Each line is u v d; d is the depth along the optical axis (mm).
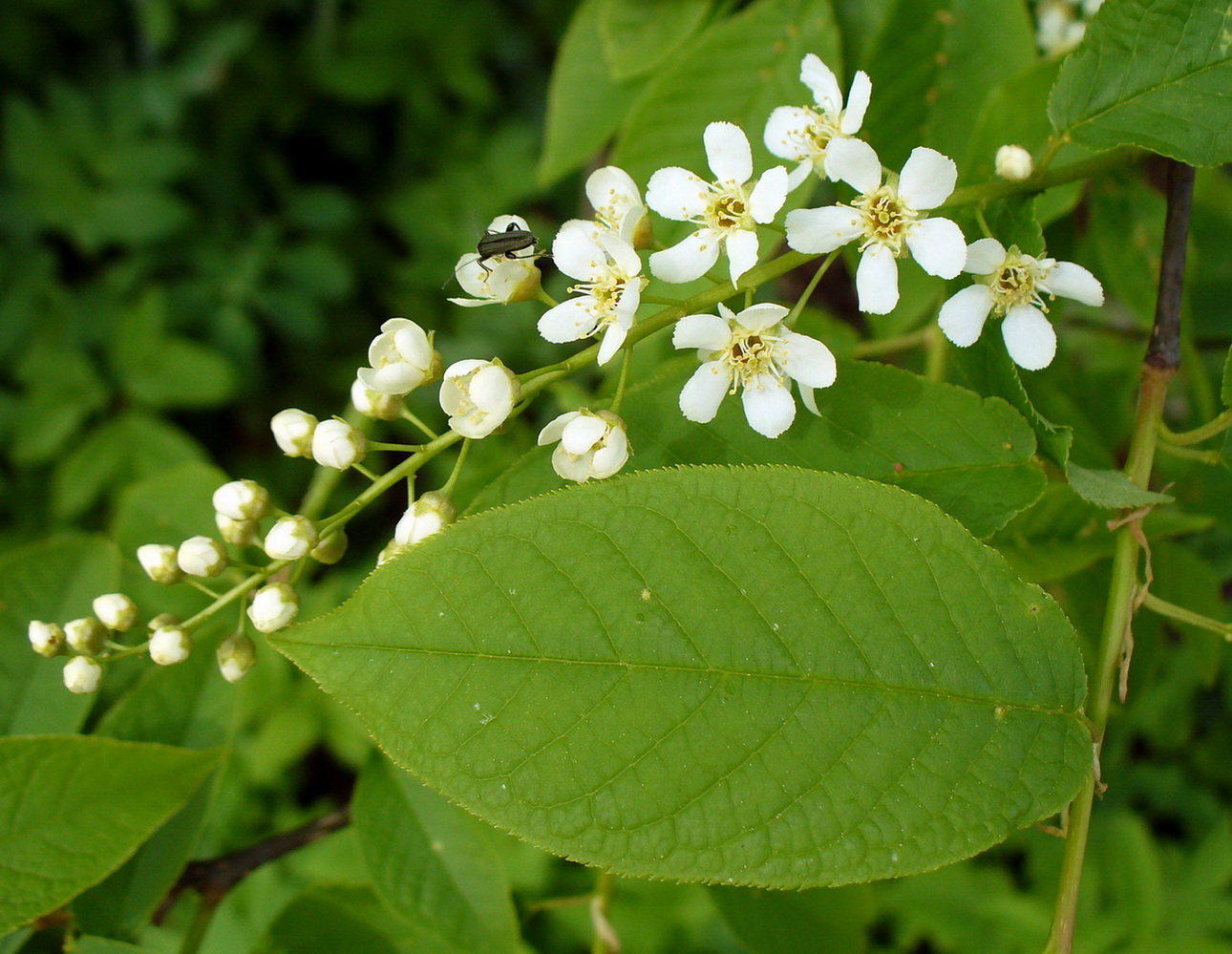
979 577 207
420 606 202
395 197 656
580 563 204
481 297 235
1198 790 465
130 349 519
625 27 285
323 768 544
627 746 200
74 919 245
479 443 303
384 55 581
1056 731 205
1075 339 384
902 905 430
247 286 582
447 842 261
